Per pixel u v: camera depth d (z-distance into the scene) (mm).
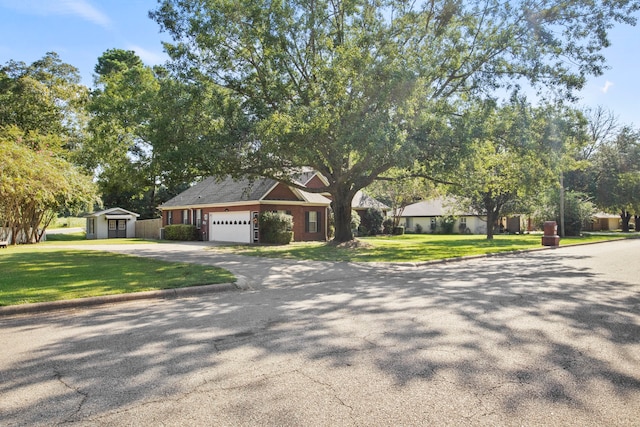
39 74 31766
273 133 14234
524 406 3256
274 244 24016
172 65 16219
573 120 17016
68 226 57531
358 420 3043
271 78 16547
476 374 3885
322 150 17578
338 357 4379
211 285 8961
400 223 46812
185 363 4258
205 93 15664
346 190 21516
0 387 3707
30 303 7062
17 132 20828
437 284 9414
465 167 17562
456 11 16656
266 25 15820
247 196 25469
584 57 15930
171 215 34719
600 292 8188
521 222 45188
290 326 5699
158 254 17281
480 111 16844
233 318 6246
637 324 5668
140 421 3055
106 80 19547
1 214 22766
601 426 2971
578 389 3564
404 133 14516
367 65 14859
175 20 15852
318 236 28250
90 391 3590
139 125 16609
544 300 7363
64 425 3010
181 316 6469
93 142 18844
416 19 16703
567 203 36719
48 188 19000
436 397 3410
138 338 5227
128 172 17359
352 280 10359
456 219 42500
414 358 4320
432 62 16328
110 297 7734
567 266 13039
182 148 14750
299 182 27672
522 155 17953
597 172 42781
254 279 10438
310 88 16359
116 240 31125
